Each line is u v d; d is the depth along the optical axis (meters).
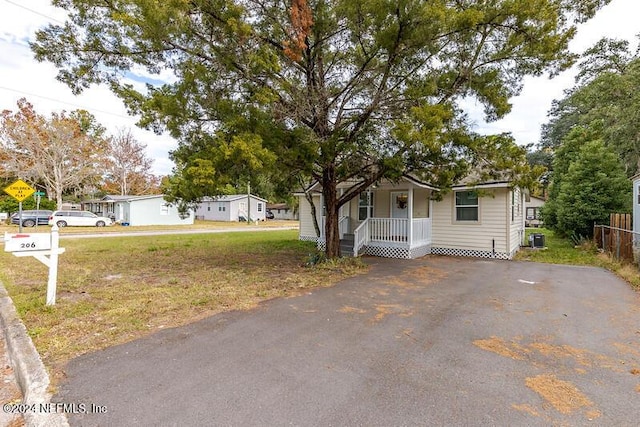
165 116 6.68
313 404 2.60
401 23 6.14
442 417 2.44
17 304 5.10
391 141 8.24
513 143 7.83
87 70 6.99
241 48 6.46
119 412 2.47
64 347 3.61
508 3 6.44
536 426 2.35
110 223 28.47
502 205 11.48
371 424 2.36
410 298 5.86
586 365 3.32
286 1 7.01
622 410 2.55
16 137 28.23
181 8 5.60
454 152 7.77
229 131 6.75
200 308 5.13
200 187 6.69
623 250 9.55
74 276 7.44
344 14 6.82
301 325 4.42
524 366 3.29
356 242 11.35
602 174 14.87
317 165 9.25
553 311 5.14
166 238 17.50
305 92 7.65
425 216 12.97
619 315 4.96
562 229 16.81
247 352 3.55
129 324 4.34
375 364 3.30
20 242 4.80
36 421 2.36
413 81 7.56
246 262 9.80
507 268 9.29
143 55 6.89
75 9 6.48
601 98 18.30
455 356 3.50
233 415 2.45
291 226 31.64
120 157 38.12
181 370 3.13
